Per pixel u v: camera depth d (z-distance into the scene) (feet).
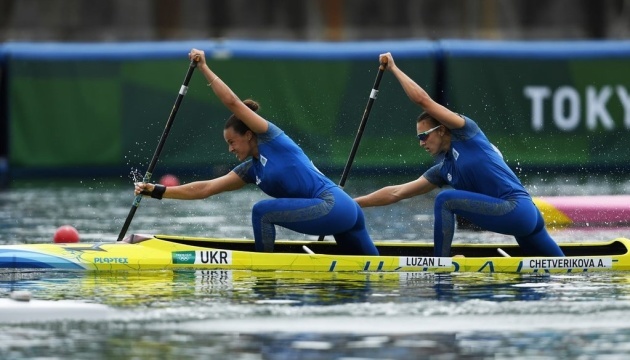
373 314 78.13
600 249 107.14
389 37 283.79
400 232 142.10
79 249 100.37
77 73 216.54
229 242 103.81
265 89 215.31
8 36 273.95
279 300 83.25
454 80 216.33
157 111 215.72
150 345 68.69
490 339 70.44
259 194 197.26
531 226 101.60
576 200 157.69
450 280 94.48
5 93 220.02
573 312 79.05
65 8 277.85
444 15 282.97
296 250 104.63
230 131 100.12
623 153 220.43
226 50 213.87
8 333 72.02
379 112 215.72
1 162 223.10
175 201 181.37
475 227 147.02
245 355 66.28
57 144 217.56
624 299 84.43
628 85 220.64
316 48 216.13
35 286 89.10
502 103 217.77
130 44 216.54
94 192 193.88
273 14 284.41
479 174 100.94
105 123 216.74
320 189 99.76
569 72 219.61
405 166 215.72
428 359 65.46
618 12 277.44
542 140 219.20
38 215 157.07
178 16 281.33
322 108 215.72
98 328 73.46
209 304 81.41
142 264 99.30
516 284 92.38
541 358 65.82
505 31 279.49
